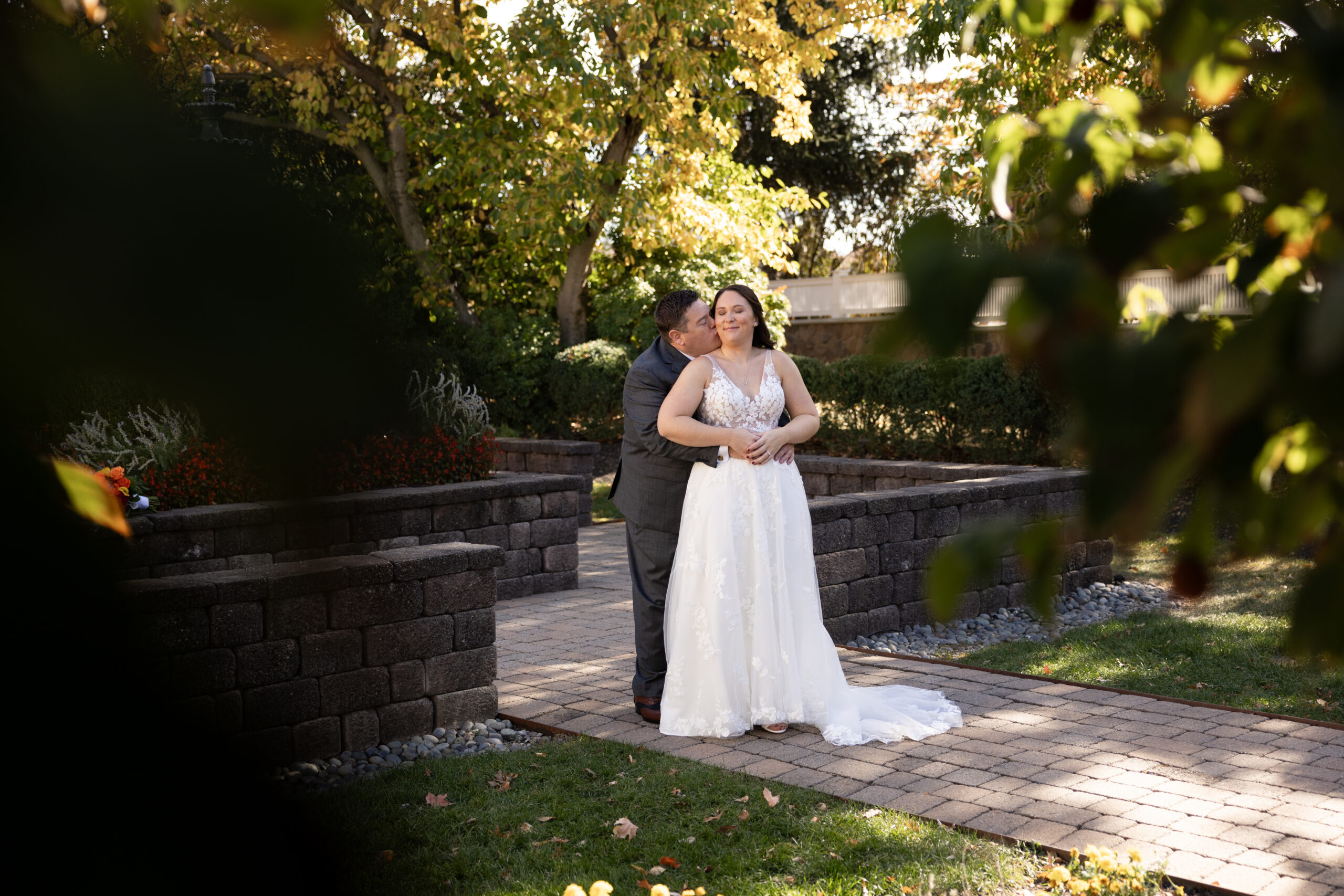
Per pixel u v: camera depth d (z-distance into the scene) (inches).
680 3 541.0
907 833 143.0
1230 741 181.6
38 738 17.7
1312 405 14.3
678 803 155.3
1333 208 16.5
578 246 665.6
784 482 188.2
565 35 546.6
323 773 170.6
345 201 16.3
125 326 14.2
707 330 190.2
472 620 194.2
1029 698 209.5
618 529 480.4
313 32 14.1
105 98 14.4
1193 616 276.5
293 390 14.9
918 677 226.8
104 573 18.0
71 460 17.8
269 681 169.0
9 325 14.1
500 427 647.8
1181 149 18.9
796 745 181.3
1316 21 17.3
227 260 14.6
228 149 15.0
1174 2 18.0
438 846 141.0
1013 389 459.5
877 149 1038.4
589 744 182.4
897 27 618.5
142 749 18.7
